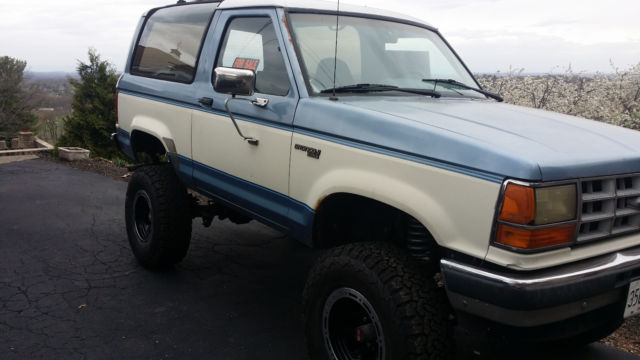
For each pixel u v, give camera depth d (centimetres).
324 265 277
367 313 259
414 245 275
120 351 332
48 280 442
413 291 245
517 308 214
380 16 382
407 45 376
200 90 390
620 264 236
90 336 349
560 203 218
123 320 374
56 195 780
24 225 610
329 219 309
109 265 480
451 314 259
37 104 3759
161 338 351
